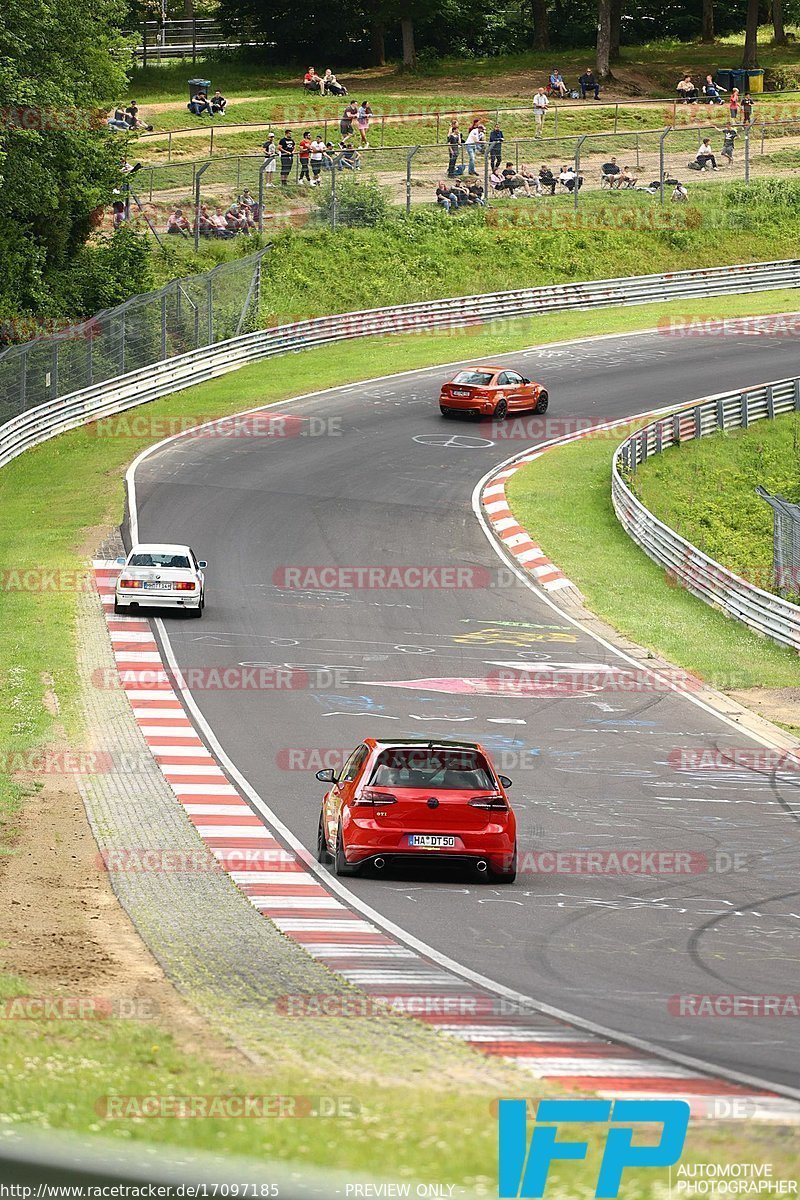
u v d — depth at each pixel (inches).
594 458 4286.4
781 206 6879.9
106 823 1740.9
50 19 4665.4
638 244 6486.2
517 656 2792.8
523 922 1333.7
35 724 2225.6
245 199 5969.5
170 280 5521.7
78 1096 735.7
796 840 1716.3
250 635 2864.2
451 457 4242.1
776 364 5324.8
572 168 6939.0
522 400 4690.0
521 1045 933.2
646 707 2474.2
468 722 2338.8
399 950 1222.9
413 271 5984.3
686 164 7313.0
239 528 3599.9
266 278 5708.7
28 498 3836.1
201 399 4790.8
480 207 6437.0
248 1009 1006.4
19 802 1813.5
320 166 6353.3
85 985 1064.2
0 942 1187.9
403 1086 798.5
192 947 1218.6
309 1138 673.6
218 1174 577.3
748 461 4500.5
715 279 6314.0
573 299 6058.1
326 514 3727.9
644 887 1485.0
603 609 3157.0
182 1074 804.6
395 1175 624.1
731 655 2859.3
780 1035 987.3
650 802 1902.1
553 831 1745.8
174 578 2942.9
